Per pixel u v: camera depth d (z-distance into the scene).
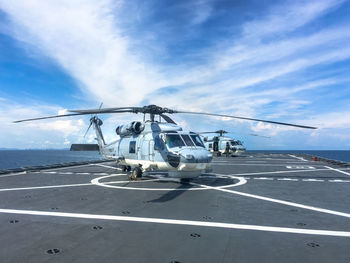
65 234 5.36
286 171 18.59
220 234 5.38
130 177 13.84
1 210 7.34
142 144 14.07
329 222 6.27
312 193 10.18
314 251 4.53
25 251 4.50
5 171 16.97
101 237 5.18
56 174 16.48
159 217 6.66
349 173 17.36
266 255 4.34
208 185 12.21
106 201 8.60
